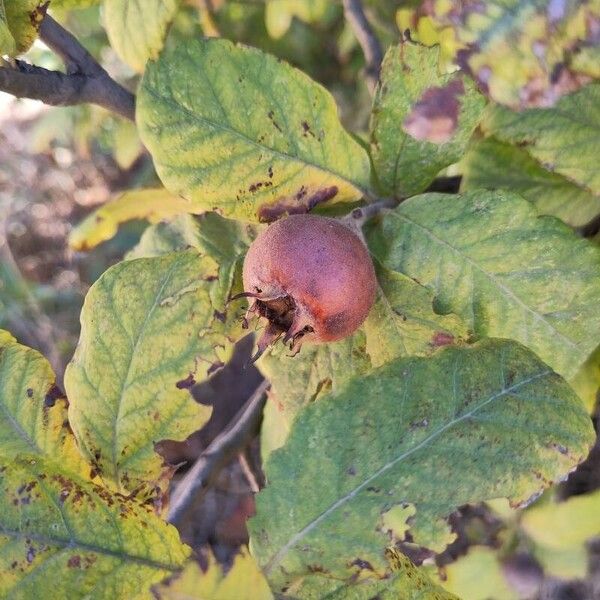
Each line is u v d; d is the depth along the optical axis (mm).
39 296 639
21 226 671
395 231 183
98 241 266
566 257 172
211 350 171
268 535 148
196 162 178
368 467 149
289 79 176
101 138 425
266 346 174
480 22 184
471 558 285
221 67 175
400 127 186
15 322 631
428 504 147
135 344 170
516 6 182
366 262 166
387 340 181
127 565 146
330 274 158
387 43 297
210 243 213
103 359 169
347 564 146
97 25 343
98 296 170
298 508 148
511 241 175
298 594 148
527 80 183
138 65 221
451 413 152
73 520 146
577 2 178
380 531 146
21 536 144
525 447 149
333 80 391
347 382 154
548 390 154
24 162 669
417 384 153
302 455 151
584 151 205
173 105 176
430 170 188
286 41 373
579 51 180
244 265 170
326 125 181
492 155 228
